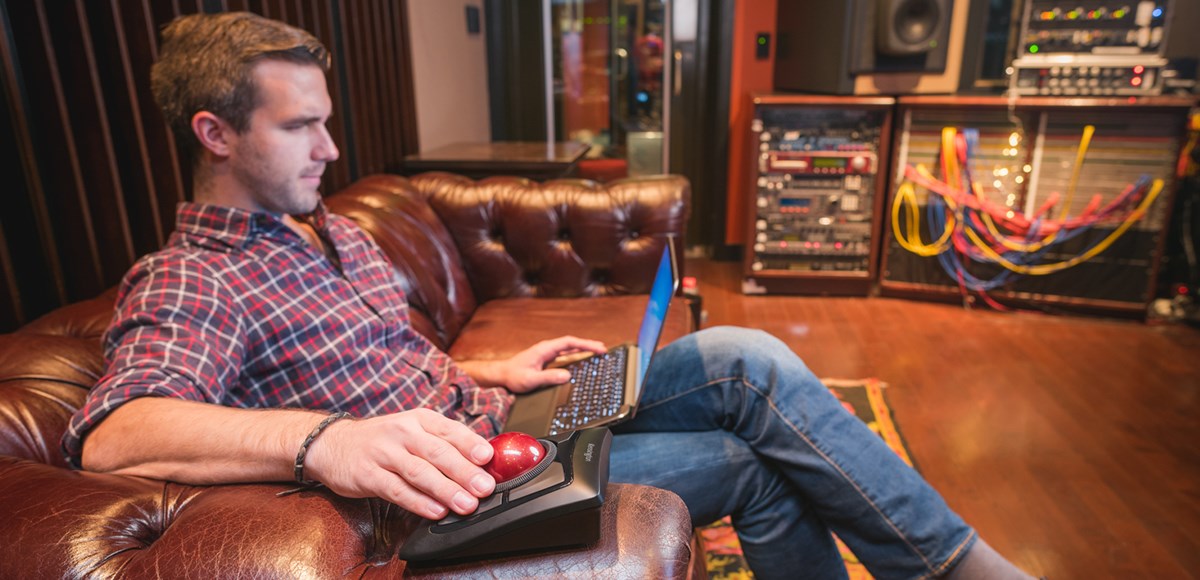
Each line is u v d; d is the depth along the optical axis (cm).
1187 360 293
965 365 291
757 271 372
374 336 122
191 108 103
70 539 67
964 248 346
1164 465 220
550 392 135
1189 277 336
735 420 121
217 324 99
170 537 69
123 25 153
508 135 435
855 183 355
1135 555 181
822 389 118
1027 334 322
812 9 351
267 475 78
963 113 333
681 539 72
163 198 162
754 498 120
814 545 121
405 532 76
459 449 75
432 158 274
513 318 213
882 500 111
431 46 326
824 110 348
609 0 414
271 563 67
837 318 344
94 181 146
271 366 109
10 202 131
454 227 229
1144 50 307
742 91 406
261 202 111
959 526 112
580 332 201
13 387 97
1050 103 314
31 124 134
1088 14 310
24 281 134
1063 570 177
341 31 237
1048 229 331
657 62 419
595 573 69
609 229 228
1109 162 319
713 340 128
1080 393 266
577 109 434
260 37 103
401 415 77
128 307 96
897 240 358
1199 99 302
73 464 85
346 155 239
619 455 120
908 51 324
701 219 439
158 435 80
